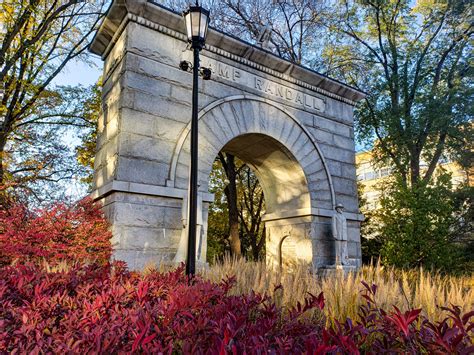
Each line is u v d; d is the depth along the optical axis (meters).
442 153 20.30
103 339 2.10
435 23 21.30
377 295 3.82
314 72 12.16
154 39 9.18
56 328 2.47
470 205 18.59
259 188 25.36
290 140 11.37
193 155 6.12
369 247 20.88
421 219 14.31
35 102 15.36
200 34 6.82
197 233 8.41
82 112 16.61
